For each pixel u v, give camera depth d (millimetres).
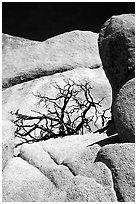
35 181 4520
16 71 19375
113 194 4172
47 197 4312
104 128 6453
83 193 4129
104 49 6379
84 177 4363
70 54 19953
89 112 15359
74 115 14602
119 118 5023
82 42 20578
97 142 5391
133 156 4449
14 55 20406
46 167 4906
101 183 4320
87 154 4836
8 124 5375
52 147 5516
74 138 5887
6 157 4992
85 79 17516
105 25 6621
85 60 19734
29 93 16938
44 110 15898
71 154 5180
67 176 4574
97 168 4500
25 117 11336
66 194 4195
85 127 10711
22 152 5398
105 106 16266
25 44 21141
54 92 16828
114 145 4680
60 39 20859
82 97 16422
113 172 4379
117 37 6082
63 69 19422
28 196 4305
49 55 20031
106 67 6457
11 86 19281
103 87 16969
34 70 19391
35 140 9422
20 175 4691
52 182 4559
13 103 16641
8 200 4242
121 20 6223
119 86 6188
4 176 4664
